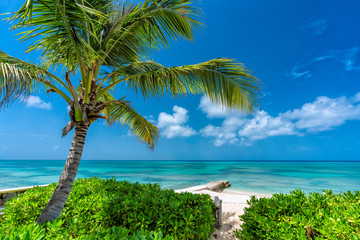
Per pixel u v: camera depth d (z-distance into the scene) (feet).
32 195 13.10
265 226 8.45
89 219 10.39
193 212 10.29
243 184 54.90
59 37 10.25
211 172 107.76
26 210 11.67
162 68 13.83
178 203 10.18
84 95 12.73
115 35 13.44
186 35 14.32
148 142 22.24
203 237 9.75
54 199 10.88
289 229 7.76
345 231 6.39
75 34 9.81
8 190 19.16
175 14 13.38
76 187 14.82
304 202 9.59
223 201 23.03
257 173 101.81
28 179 66.18
